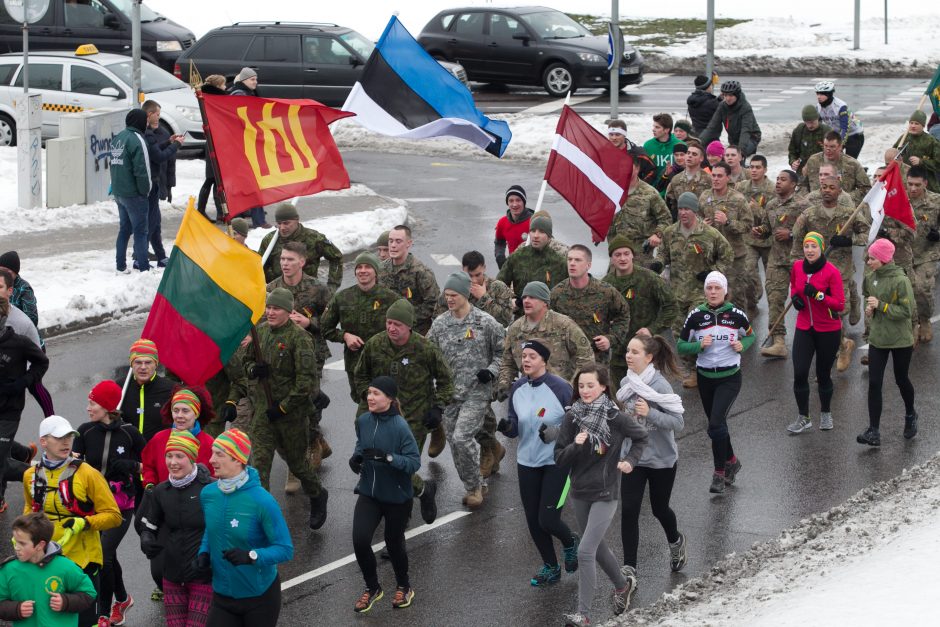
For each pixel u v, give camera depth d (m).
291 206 14.59
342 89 33.47
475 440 12.79
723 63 43.97
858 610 8.30
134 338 17.98
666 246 16.38
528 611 10.12
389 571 10.96
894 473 12.86
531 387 10.63
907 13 54.81
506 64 38.22
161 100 29.59
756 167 18.58
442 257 22.02
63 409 14.92
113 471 10.02
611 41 28.25
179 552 8.96
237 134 12.91
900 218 16.55
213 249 11.20
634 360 10.55
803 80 41.81
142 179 20.11
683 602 9.84
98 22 35.03
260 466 11.55
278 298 11.67
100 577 9.77
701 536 11.44
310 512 12.19
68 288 19.72
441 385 11.84
